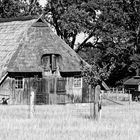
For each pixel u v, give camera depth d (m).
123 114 54.91
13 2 128.12
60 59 87.00
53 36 89.06
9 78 82.56
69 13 119.81
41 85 84.56
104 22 120.81
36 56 84.75
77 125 41.34
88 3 121.69
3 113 52.62
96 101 50.09
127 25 126.50
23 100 83.31
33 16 89.62
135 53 124.81
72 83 87.75
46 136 33.97
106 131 37.62
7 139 32.41
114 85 131.00
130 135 35.38
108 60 122.06
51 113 53.56
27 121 43.25
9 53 84.56
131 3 126.50
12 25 90.94
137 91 110.19
